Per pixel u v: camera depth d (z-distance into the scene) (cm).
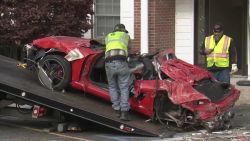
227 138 1155
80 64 1245
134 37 1983
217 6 2152
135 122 1202
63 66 1248
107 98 1231
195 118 1184
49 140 1145
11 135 1198
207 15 2152
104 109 1218
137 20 1980
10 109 1315
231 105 1259
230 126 1289
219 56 1404
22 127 1290
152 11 1978
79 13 1697
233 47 1412
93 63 1258
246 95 1739
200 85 1245
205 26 2155
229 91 1280
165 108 1219
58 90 1262
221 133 1205
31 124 1330
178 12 2095
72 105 1162
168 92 1184
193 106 1173
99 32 2078
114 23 2067
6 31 1630
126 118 1180
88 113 1159
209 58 1419
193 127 1230
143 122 1223
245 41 2112
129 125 1160
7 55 1800
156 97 1209
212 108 1184
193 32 2114
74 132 1237
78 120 1245
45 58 1270
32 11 1609
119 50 1180
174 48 2100
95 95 1251
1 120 1380
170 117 1206
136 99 1226
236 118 1422
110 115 1179
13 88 1163
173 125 1238
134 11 1983
